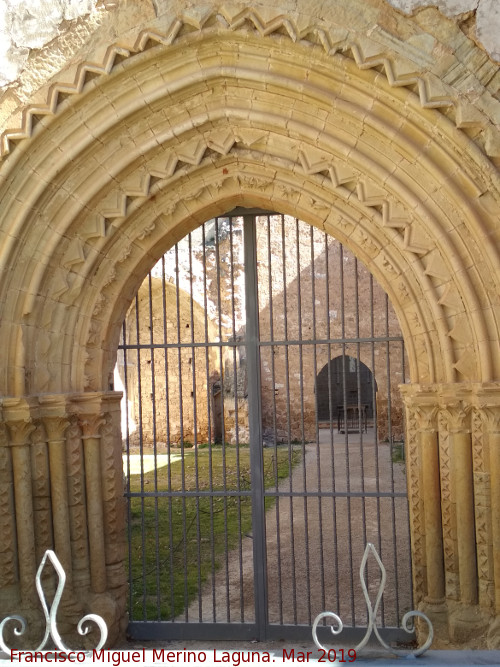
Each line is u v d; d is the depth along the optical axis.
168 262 18.27
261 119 5.95
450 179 5.53
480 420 5.65
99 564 6.39
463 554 5.74
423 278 5.84
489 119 5.23
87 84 5.79
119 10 5.63
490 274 5.53
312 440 19.03
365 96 5.61
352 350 18.16
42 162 5.96
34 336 6.19
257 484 6.55
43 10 5.69
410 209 5.79
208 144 6.16
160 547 9.73
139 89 5.89
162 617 7.07
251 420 6.59
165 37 5.60
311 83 5.71
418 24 5.32
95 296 6.46
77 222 6.23
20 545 6.05
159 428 19.67
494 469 5.49
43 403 6.12
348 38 5.39
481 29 5.22
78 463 6.37
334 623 6.70
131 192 6.24
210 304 18.42
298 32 5.43
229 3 5.50
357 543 9.43
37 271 6.10
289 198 6.32
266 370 19.11
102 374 6.56
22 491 6.05
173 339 19.34
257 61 5.75
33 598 6.05
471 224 5.48
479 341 5.55
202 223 6.80
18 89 5.74
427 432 5.98
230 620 6.80
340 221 6.21
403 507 11.37
